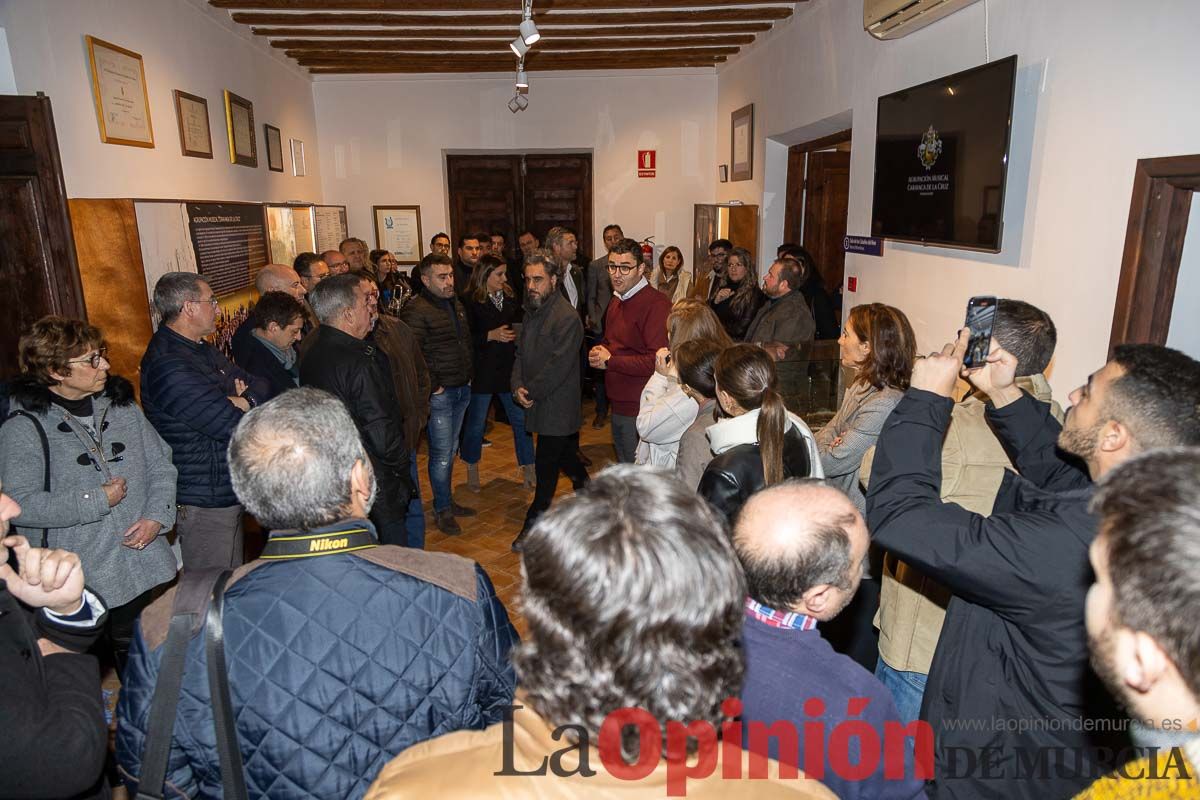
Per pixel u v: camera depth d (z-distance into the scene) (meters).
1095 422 1.15
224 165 4.80
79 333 2.01
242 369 2.90
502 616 1.14
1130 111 2.12
